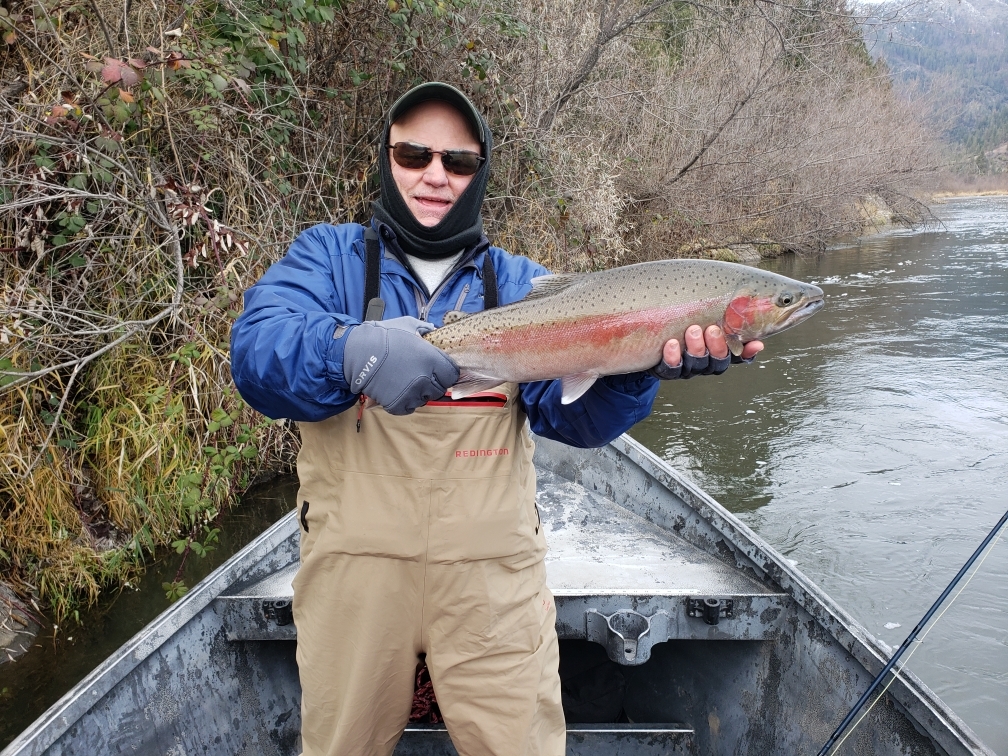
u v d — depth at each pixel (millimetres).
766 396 8867
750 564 3203
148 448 5035
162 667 2594
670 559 3377
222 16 5328
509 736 2027
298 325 1801
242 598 2848
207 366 5355
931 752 2172
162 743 2527
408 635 1987
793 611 2867
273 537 3287
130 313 5078
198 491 4902
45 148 4594
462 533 1918
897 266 17391
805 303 2160
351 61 6660
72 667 4141
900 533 5695
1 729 3693
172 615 2668
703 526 3525
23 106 4613
